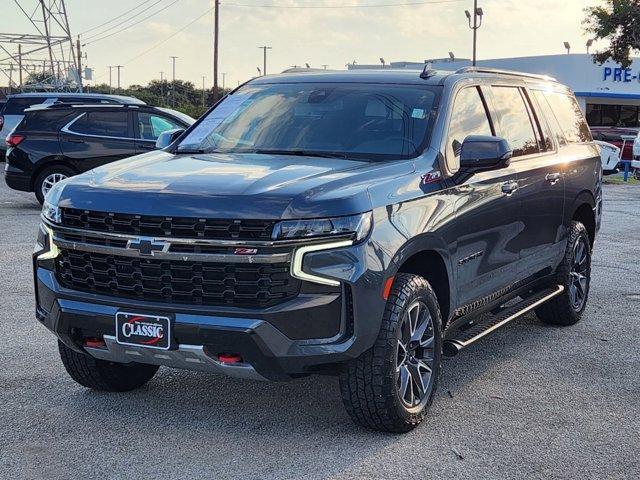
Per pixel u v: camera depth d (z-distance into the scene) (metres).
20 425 4.70
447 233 4.92
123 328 4.32
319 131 5.36
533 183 6.23
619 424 4.89
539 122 6.73
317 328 4.16
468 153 5.01
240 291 4.15
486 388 5.52
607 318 7.62
